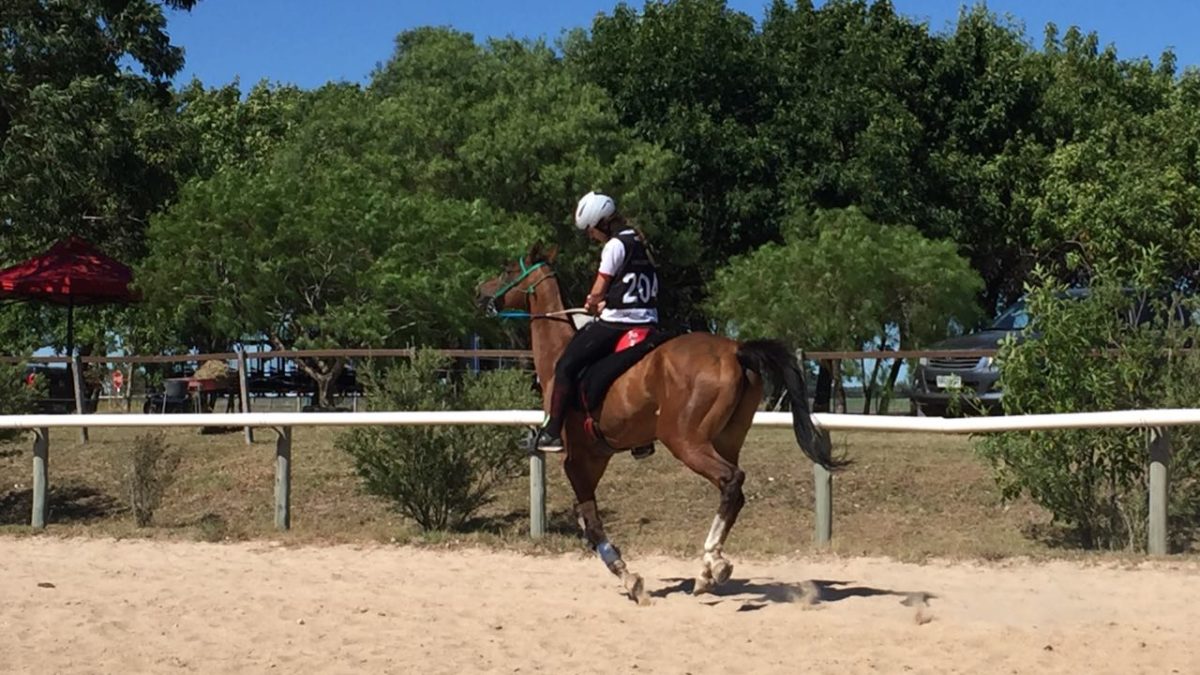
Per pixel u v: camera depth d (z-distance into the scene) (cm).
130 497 1438
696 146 2805
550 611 900
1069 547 1207
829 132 2736
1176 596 941
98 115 2673
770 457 1515
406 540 1248
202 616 895
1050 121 2948
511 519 1396
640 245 927
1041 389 1203
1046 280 1226
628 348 909
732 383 877
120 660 776
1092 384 1159
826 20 2939
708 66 2866
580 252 2833
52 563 1162
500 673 730
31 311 3647
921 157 2791
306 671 744
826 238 2062
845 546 1176
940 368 1722
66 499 1580
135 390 2856
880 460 1483
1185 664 729
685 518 1362
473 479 1336
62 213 2722
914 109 2833
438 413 1268
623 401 905
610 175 2716
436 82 3194
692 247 2797
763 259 2119
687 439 880
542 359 993
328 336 2066
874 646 776
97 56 2756
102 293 2122
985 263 3012
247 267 2114
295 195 2180
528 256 1024
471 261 2216
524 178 2803
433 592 982
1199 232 2600
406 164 2792
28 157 2542
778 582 1022
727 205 2788
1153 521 1111
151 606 935
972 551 1134
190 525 1404
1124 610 890
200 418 1369
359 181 2319
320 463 1616
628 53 2948
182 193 2283
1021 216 2827
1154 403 1171
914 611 888
